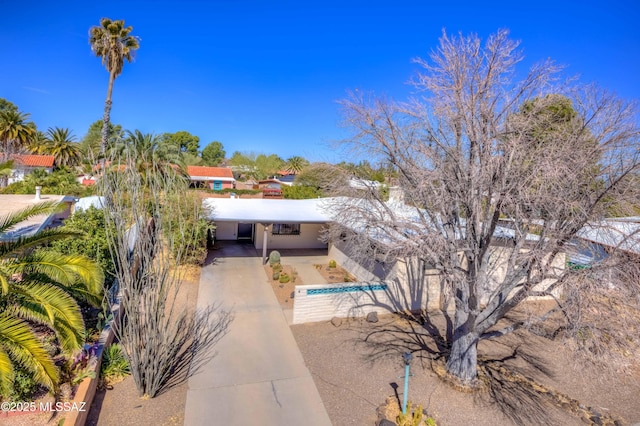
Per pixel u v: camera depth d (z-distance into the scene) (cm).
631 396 867
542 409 796
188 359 909
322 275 1705
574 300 671
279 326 1141
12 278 724
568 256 862
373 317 1215
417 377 884
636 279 650
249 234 2412
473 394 830
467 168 792
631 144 686
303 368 904
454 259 834
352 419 724
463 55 786
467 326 837
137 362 721
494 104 768
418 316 1285
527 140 772
